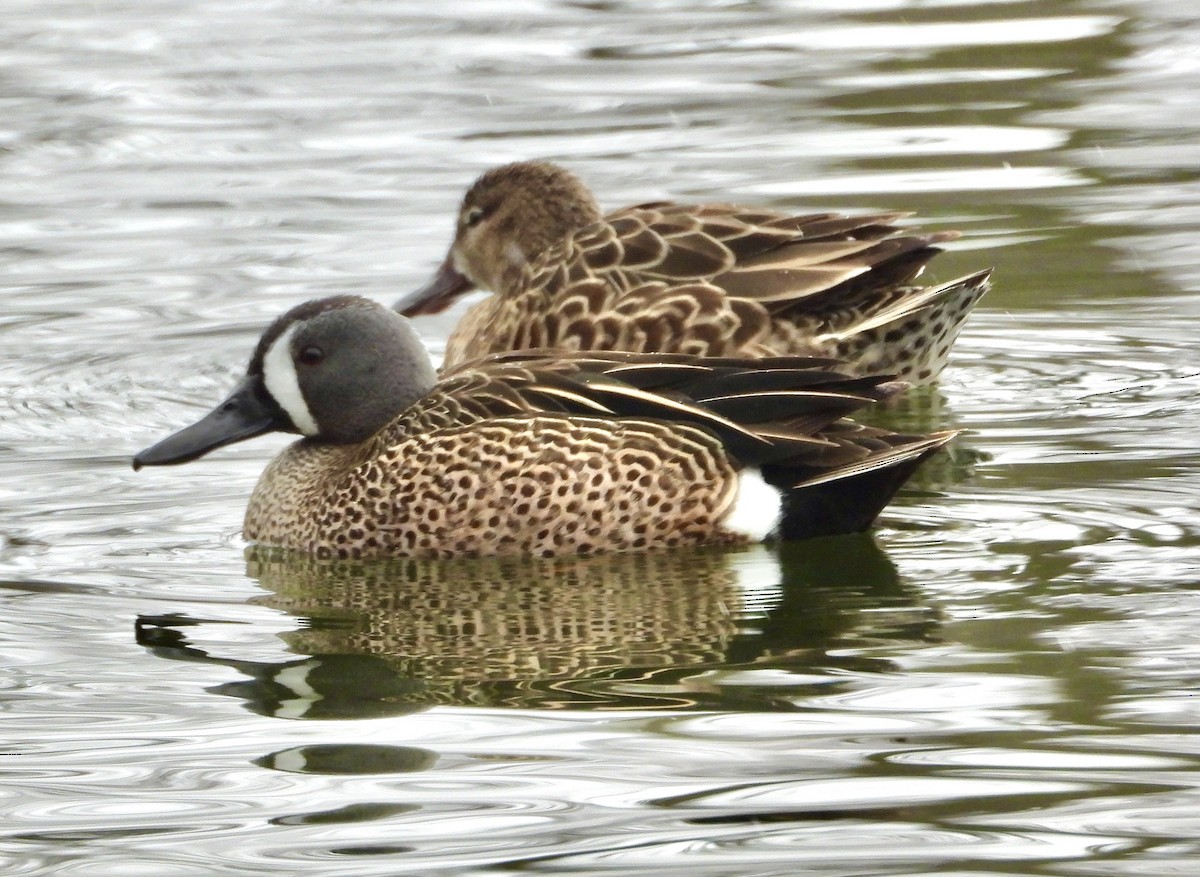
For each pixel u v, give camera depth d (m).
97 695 10.46
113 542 13.23
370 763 9.51
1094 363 16.80
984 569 12.13
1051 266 19.25
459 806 9.01
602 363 13.41
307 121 24.70
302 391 13.90
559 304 16.69
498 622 11.53
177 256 20.17
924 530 13.00
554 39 28.23
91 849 8.67
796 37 27.98
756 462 12.86
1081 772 9.15
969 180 21.89
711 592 11.98
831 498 12.93
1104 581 11.76
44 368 17.17
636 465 12.77
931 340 16.42
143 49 27.91
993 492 13.62
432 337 19.33
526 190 18.64
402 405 13.95
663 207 17.44
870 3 29.64
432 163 23.02
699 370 13.15
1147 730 9.57
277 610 11.85
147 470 14.87
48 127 24.50
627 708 10.10
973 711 9.88
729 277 16.38
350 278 19.52
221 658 11.01
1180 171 21.97
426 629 11.44
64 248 20.39
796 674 10.48
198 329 18.14
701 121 24.33
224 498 14.29
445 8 30.00
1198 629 10.86
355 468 13.27
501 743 9.70
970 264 19.38
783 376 13.12
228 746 9.77
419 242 20.52
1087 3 28.91
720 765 9.34
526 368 13.48
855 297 16.47
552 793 9.11
